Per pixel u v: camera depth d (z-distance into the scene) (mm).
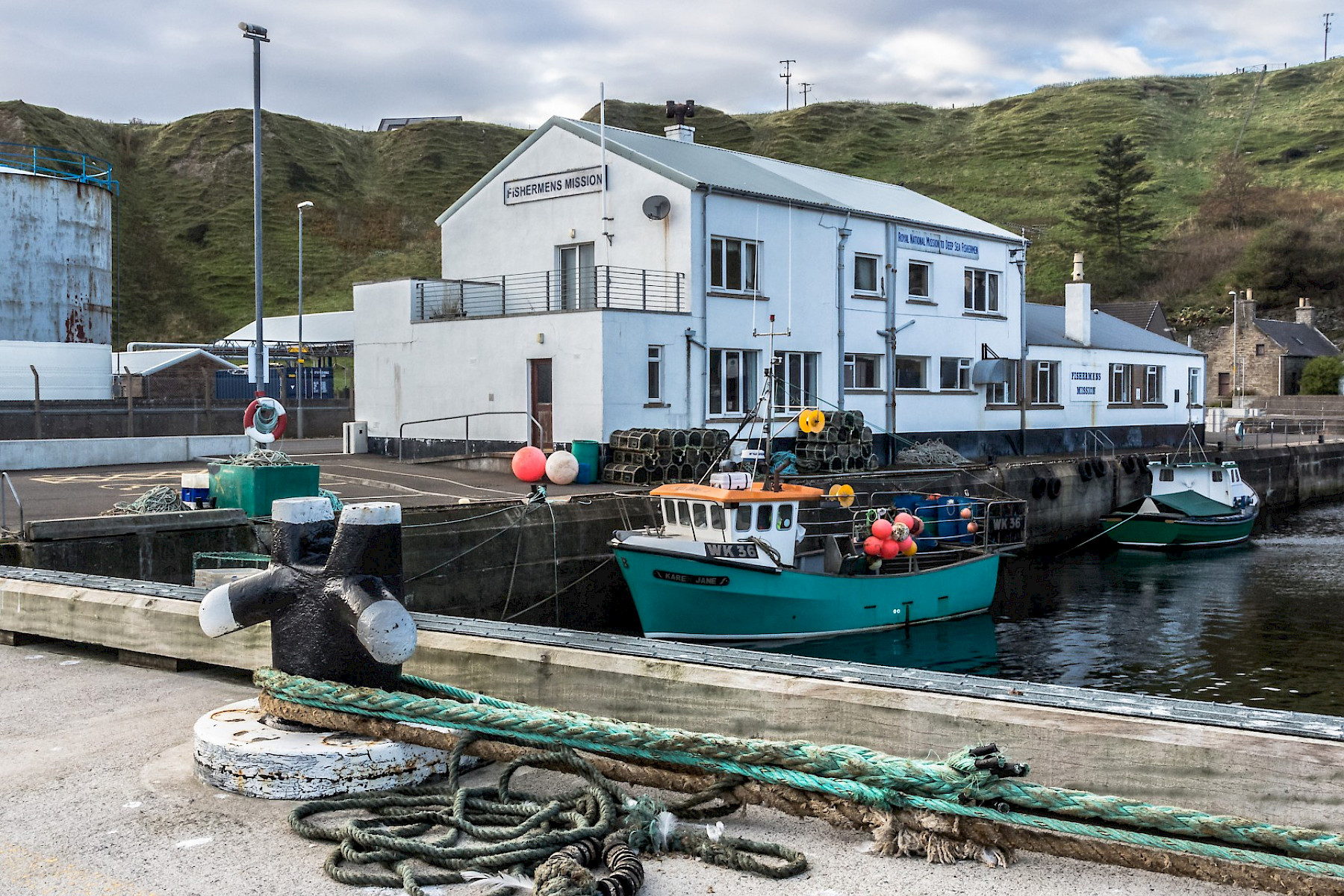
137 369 41594
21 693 6520
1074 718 4293
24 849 4051
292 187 105875
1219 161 117562
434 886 3668
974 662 16938
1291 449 44000
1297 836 3482
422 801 4340
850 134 139875
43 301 38406
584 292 27516
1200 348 75125
